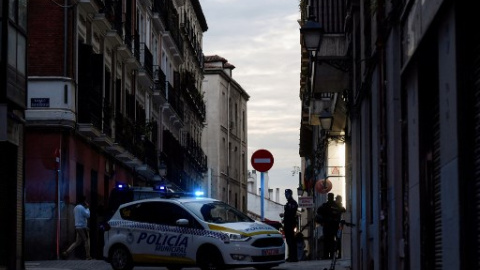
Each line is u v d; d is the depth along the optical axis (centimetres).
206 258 2177
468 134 819
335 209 2517
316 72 2288
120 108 4259
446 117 870
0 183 2384
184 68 6756
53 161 3247
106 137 3684
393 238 1243
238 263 2145
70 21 3306
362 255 1852
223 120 8294
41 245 3222
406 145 1175
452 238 845
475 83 797
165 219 2248
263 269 2341
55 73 3272
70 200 3288
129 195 3197
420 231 1056
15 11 2295
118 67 4250
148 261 2256
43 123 3253
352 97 2047
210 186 7781
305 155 6975
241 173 9125
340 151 3900
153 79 5159
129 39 4369
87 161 3600
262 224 2264
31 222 3234
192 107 6900
